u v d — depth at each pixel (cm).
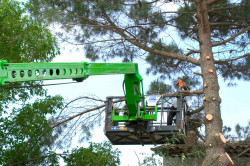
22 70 1016
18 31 1445
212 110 1339
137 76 1303
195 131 1638
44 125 1664
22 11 1483
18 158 1653
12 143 1627
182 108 1446
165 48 1589
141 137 1480
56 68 1081
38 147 1672
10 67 998
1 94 1525
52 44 1514
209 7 1567
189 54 1683
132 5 1598
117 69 1241
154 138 1465
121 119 1388
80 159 1741
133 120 1374
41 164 1702
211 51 1456
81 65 1143
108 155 1762
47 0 1611
